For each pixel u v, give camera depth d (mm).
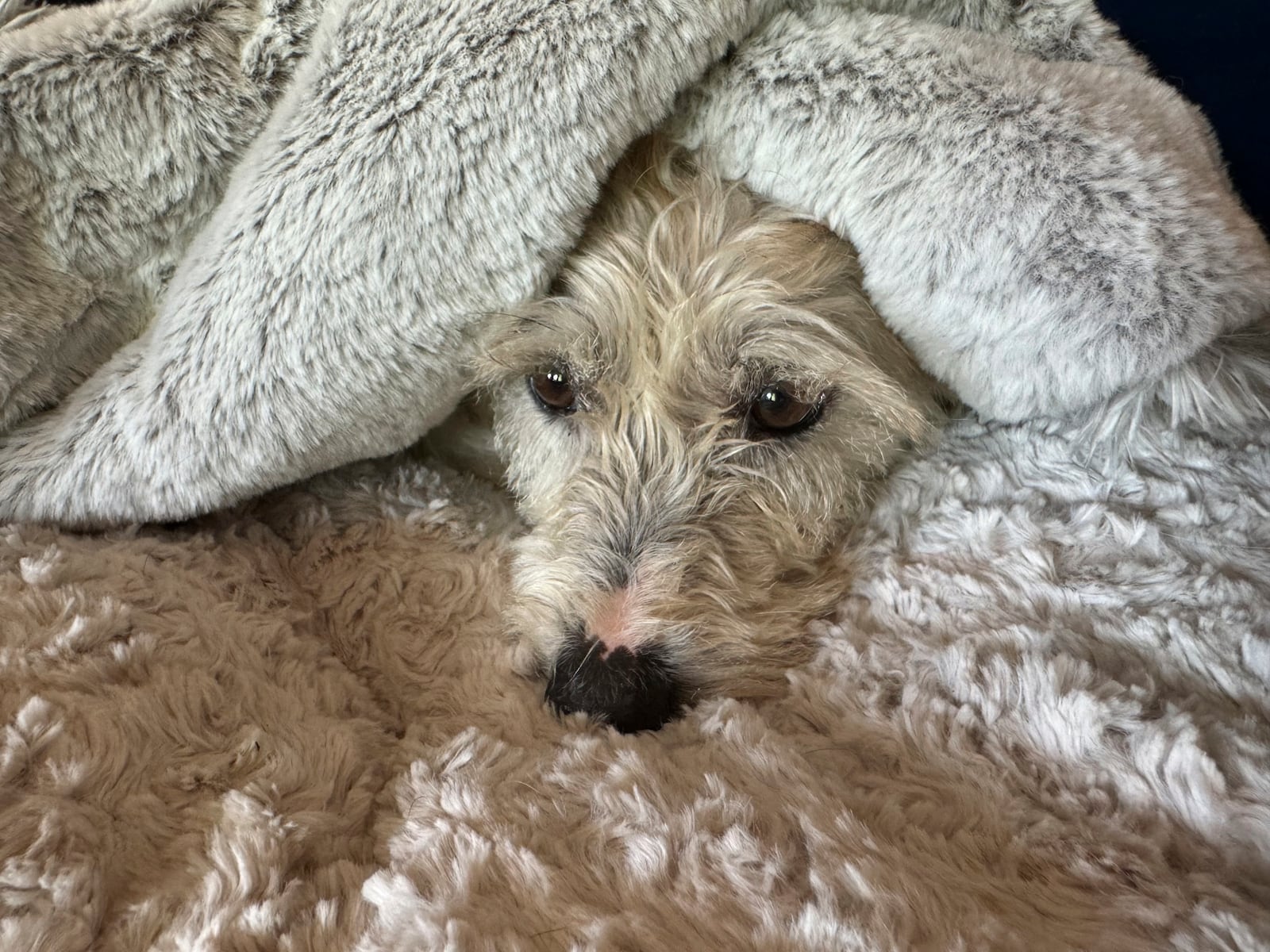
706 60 232
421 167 230
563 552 270
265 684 222
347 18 234
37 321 254
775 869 175
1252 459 258
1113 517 242
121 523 262
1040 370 245
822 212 244
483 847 181
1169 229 225
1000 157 225
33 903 171
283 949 168
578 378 277
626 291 264
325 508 283
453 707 241
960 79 227
